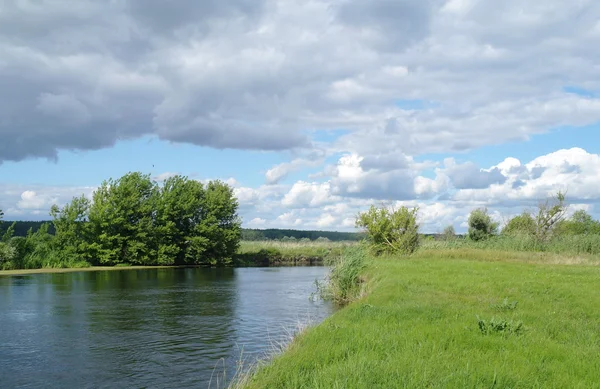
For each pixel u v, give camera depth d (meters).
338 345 10.73
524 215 60.41
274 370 9.26
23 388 11.93
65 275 47.44
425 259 41.41
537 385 7.74
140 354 15.02
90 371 13.24
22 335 17.95
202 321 20.91
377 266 32.47
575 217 88.81
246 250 79.12
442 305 16.22
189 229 72.25
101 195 63.66
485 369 8.34
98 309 24.50
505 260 40.12
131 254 65.25
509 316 14.27
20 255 55.97
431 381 7.73
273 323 20.30
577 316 14.76
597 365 8.96
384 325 12.73
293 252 80.38
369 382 7.66
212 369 13.30
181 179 73.12
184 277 46.78
